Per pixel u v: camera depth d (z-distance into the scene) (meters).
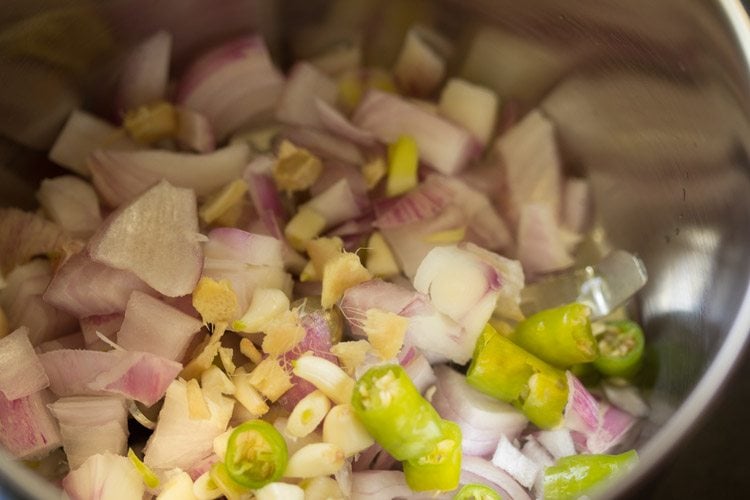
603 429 0.24
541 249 0.26
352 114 0.28
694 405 0.20
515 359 0.23
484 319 0.24
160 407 0.23
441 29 0.27
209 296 0.24
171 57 0.26
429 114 0.27
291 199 0.27
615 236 0.26
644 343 0.25
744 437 0.24
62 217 0.25
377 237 0.26
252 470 0.22
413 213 0.26
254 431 0.22
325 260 0.25
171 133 0.27
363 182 0.27
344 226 0.26
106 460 0.22
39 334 0.24
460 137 0.27
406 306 0.24
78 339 0.24
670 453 0.20
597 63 0.25
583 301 0.26
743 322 0.21
